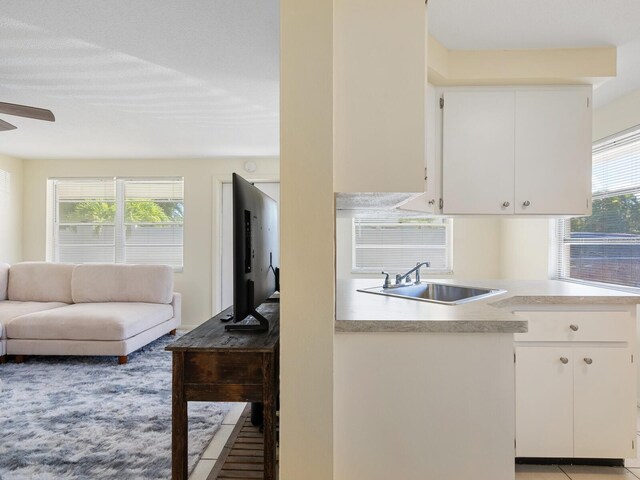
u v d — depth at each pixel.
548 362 1.99
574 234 3.26
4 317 3.70
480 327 1.43
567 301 1.98
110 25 1.99
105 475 1.93
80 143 4.32
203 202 5.11
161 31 2.05
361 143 1.41
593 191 3.07
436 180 2.36
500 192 2.35
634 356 1.98
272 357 1.47
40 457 2.09
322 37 1.33
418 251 4.69
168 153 4.82
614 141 2.87
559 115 2.34
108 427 2.42
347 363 1.45
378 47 1.41
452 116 2.35
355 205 1.92
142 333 3.91
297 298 1.34
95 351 3.58
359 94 1.41
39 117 2.57
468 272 4.63
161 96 2.95
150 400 2.82
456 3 1.81
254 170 5.05
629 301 1.97
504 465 1.46
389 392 1.45
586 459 2.00
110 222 5.20
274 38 2.12
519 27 2.01
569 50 2.22
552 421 1.98
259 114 3.35
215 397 1.48
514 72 2.24
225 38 2.12
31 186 5.17
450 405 1.45
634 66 2.35
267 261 2.02
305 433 1.34
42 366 3.57
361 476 1.45
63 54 2.29
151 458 2.08
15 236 5.07
